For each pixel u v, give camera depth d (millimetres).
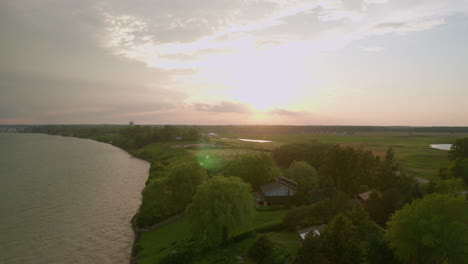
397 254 34219
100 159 165375
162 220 65875
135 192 91688
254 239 50781
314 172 88875
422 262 33375
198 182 74875
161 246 51688
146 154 177125
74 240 57281
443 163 121812
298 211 54188
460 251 31234
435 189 59188
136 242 56750
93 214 71562
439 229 32438
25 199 82875
